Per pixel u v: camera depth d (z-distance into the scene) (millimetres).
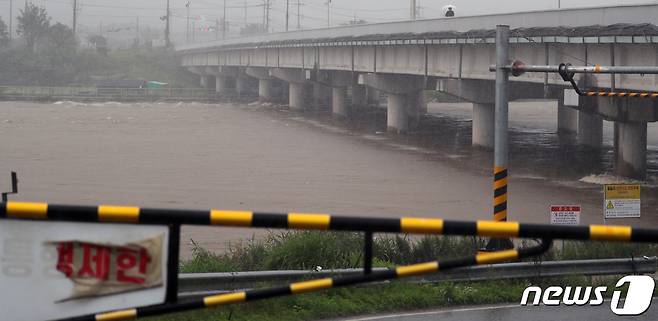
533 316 20938
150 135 82000
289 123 99188
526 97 71938
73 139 77000
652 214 41562
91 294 8133
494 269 24203
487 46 61625
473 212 42844
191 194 47969
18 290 8117
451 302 22328
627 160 53688
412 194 48250
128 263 8156
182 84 173750
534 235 7941
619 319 20578
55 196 46688
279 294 8344
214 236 35375
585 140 75000
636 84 46250
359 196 47531
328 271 21828
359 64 90438
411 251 26844
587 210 43031
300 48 111125
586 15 49938
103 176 54594
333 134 85938
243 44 134000
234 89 163375
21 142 73812
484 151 70750
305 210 43031
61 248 8102
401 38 74875
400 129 87750
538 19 55031
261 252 25328
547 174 56844
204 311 19141
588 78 50188
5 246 8086
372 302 21578
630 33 44281
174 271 8195
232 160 63438
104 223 8109
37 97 136000
